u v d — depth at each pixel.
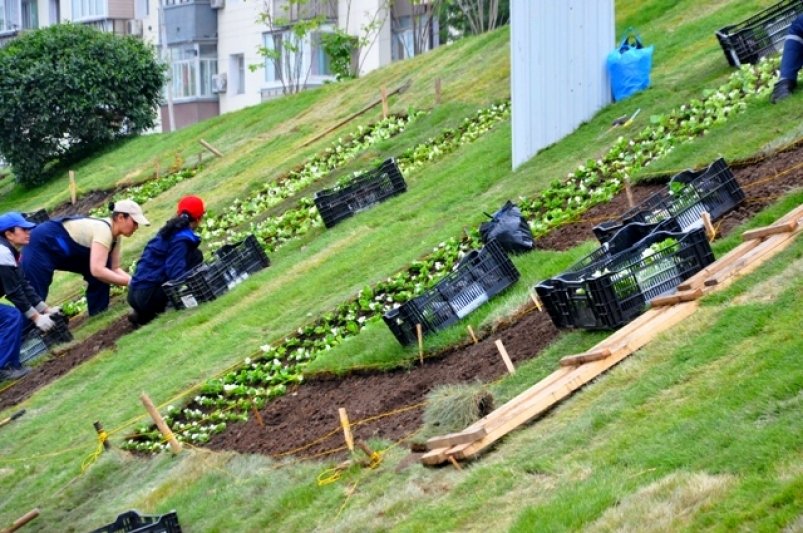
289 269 38.34
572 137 38.19
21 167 70.75
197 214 39.78
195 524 24.73
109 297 42.62
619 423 20.39
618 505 17.83
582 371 22.44
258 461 26.31
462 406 23.25
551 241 30.94
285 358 31.77
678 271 24.42
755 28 37.56
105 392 34.47
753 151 30.08
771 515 15.93
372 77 61.28
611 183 33.00
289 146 55.94
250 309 36.12
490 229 30.69
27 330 39.78
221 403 30.53
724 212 27.22
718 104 34.81
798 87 33.44
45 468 30.89
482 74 52.62
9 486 30.83
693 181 27.11
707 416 19.06
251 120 64.06
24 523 27.92
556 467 20.00
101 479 29.12
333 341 31.17
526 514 18.70
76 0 111.50
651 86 39.03
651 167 32.25
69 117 70.00
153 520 24.11
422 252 34.16
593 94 39.00
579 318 24.48
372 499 22.23
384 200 41.88
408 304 27.81
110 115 71.94
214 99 101.88
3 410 36.62
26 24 118.94
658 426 19.56
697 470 17.80
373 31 87.75
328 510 22.80
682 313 22.80
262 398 29.75
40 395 36.44
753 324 21.22
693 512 16.84
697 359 21.09
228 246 39.59
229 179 54.94
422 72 57.31
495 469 20.81
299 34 80.94
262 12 88.56
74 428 32.75
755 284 22.59
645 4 49.59
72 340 40.25
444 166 43.09
